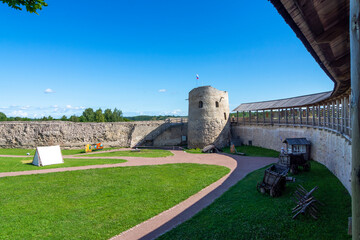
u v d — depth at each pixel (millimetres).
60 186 12414
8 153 26641
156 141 32625
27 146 31766
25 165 17750
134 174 14969
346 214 7320
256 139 27438
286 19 3512
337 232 6379
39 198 10695
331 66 5465
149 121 33688
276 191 9703
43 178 13898
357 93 2379
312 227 6848
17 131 32250
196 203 10109
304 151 17516
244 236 6797
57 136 32062
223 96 29531
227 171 15773
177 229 7664
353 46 2414
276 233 6754
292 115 20719
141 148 31141
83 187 12266
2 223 8273
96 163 18734
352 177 2506
